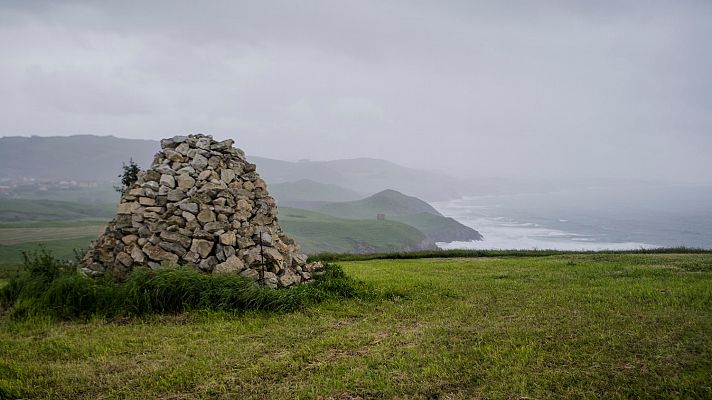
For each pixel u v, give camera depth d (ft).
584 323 30.94
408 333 30.63
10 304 37.73
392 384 22.85
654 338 27.53
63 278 37.35
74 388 23.47
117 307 35.60
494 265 63.36
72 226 472.03
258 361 26.35
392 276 53.21
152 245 40.37
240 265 40.47
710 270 52.39
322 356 27.07
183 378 24.21
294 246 47.75
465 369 24.30
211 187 43.45
